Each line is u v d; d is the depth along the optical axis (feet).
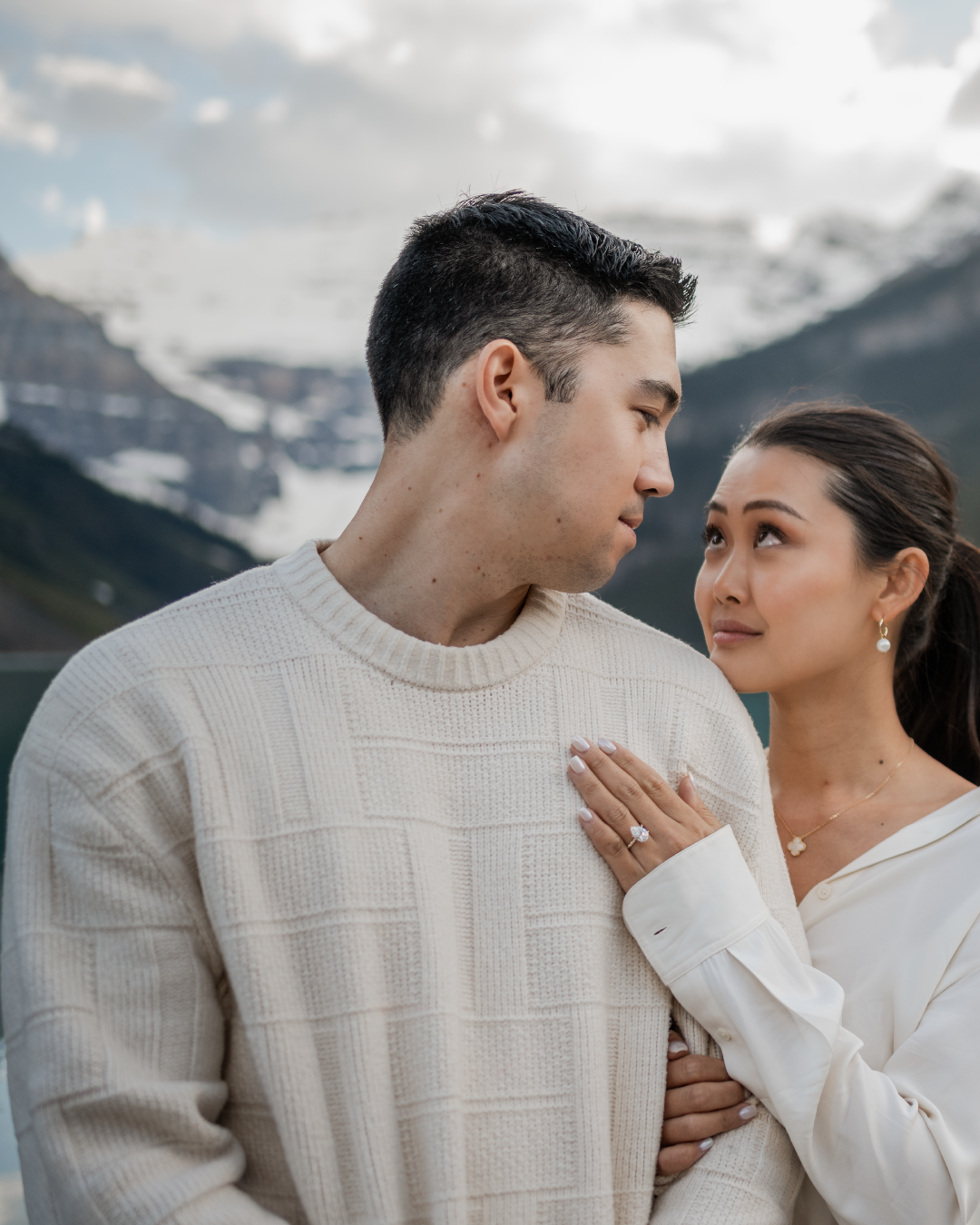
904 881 5.20
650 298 4.09
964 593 6.31
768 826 4.61
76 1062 3.55
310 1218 3.59
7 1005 3.76
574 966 3.98
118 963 3.69
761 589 5.35
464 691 4.16
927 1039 4.53
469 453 4.02
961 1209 4.08
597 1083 3.88
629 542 4.15
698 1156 4.09
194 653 4.01
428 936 3.81
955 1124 4.30
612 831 4.15
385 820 3.91
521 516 3.99
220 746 3.86
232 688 3.97
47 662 215.51
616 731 4.40
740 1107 4.11
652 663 4.67
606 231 4.09
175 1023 3.72
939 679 6.47
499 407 3.92
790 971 4.12
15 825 3.87
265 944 3.73
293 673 4.03
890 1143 4.06
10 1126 8.93
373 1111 3.65
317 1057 3.72
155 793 3.81
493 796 4.10
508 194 4.31
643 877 4.13
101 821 3.73
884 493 5.33
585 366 3.92
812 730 5.74
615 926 4.16
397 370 4.16
